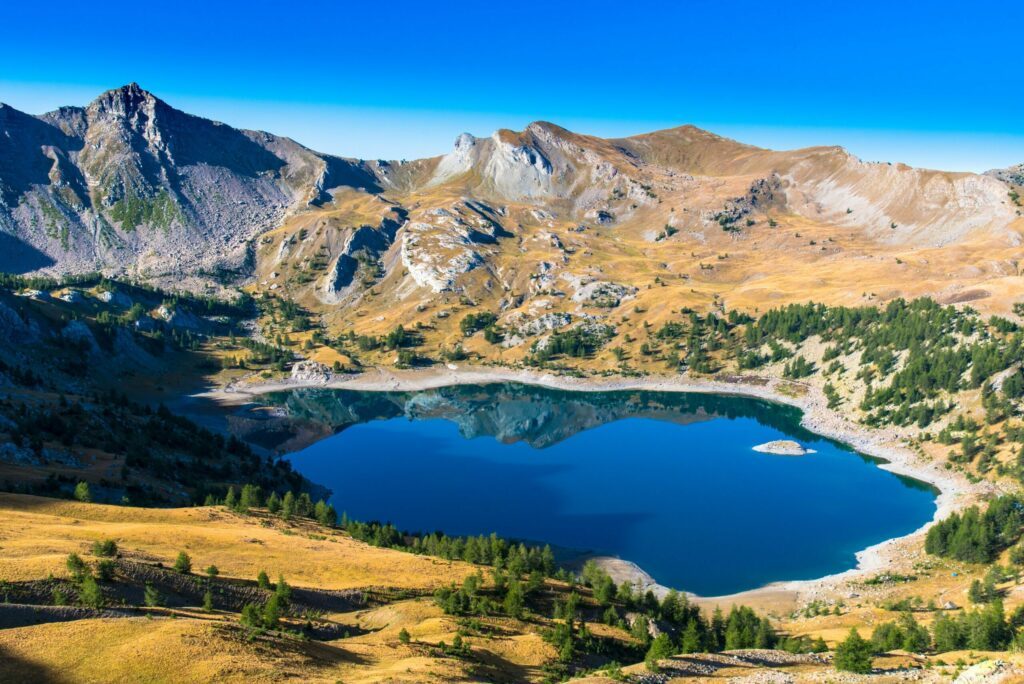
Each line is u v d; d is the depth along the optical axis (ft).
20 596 233.96
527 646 287.07
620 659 305.12
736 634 336.29
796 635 375.45
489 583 370.94
